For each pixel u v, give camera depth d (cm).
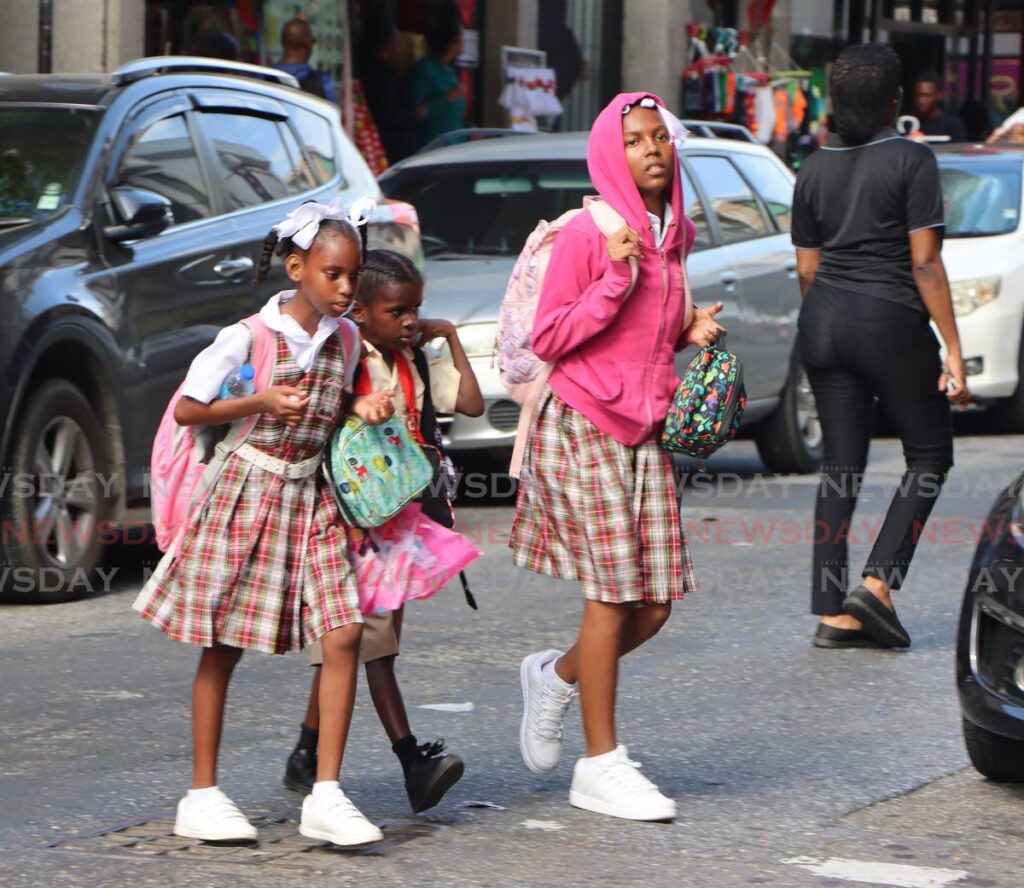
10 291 1769
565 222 1200
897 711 1473
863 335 1677
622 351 1185
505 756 1334
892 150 1667
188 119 2075
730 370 1184
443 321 1190
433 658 1648
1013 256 3347
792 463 2870
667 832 1152
